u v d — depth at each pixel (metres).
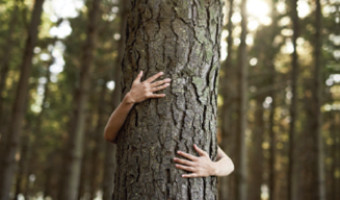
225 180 10.25
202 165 2.05
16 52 14.02
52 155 21.19
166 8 2.18
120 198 2.12
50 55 14.43
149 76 2.14
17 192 16.88
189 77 2.12
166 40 2.15
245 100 9.09
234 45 12.16
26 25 9.18
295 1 10.09
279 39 14.13
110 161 7.55
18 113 8.62
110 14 11.99
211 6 2.26
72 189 8.08
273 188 15.80
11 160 8.50
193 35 2.17
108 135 2.29
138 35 2.22
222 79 12.25
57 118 18.22
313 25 11.39
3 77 13.01
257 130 18.50
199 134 2.10
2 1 12.67
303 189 20.94
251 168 20.92
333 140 19.98
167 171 2.02
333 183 20.52
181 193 2.01
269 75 14.55
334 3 11.16
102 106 15.42
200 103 2.13
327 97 15.80
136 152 2.07
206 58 2.18
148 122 2.08
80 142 8.42
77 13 13.28
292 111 9.95
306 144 18.00
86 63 8.93
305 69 13.88
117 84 7.34
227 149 9.89
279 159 23.05
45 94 15.90
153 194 2.00
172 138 2.05
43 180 24.70
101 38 13.50
